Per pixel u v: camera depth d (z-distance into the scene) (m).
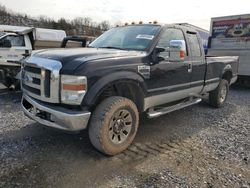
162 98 4.61
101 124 3.52
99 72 3.47
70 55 3.55
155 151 3.98
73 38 5.90
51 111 3.39
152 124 5.29
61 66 3.37
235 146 4.30
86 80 3.35
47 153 3.73
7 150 3.77
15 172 3.19
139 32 4.75
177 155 3.87
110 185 3.02
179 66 4.82
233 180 3.23
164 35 4.65
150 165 3.52
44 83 3.48
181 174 3.32
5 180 3.01
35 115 3.70
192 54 5.33
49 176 3.14
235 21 10.76
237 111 6.71
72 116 3.29
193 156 3.85
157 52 4.29
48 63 3.45
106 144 3.59
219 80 6.56
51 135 4.38
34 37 10.67
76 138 4.28
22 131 4.53
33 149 3.84
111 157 3.71
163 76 4.46
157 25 4.78
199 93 5.91
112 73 3.61
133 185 3.03
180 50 4.48
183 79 5.02
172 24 4.98
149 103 4.35
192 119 5.78
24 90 4.00
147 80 4.15
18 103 6.65
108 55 3.75
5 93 7.95
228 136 4.76
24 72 3.98
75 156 3.68
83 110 3.40
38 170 3.26
